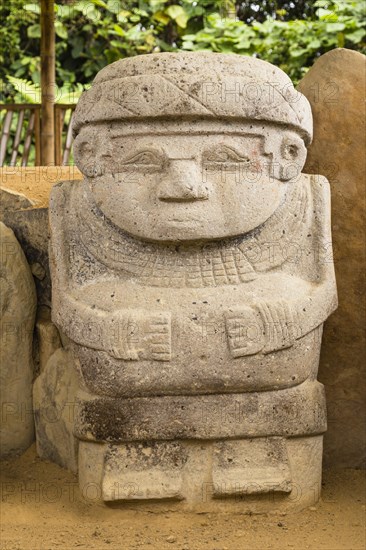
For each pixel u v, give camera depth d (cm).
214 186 329
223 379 329
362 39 731
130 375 329
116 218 336
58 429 373
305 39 730
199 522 328
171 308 330
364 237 383
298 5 826
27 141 606
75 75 835
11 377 382
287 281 342
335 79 393
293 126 338
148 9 795
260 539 312
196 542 310
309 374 346
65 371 371
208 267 339
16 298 376
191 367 327
